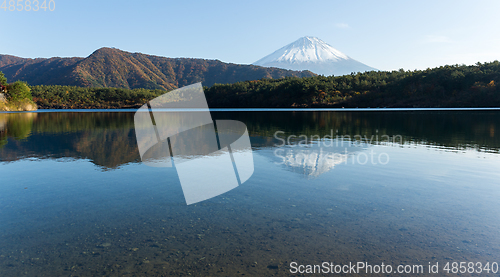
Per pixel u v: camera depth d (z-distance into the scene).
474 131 14.49
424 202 4.35
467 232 3.37
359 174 6.04
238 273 2.59
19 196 4.62
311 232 3.37
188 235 3.30
